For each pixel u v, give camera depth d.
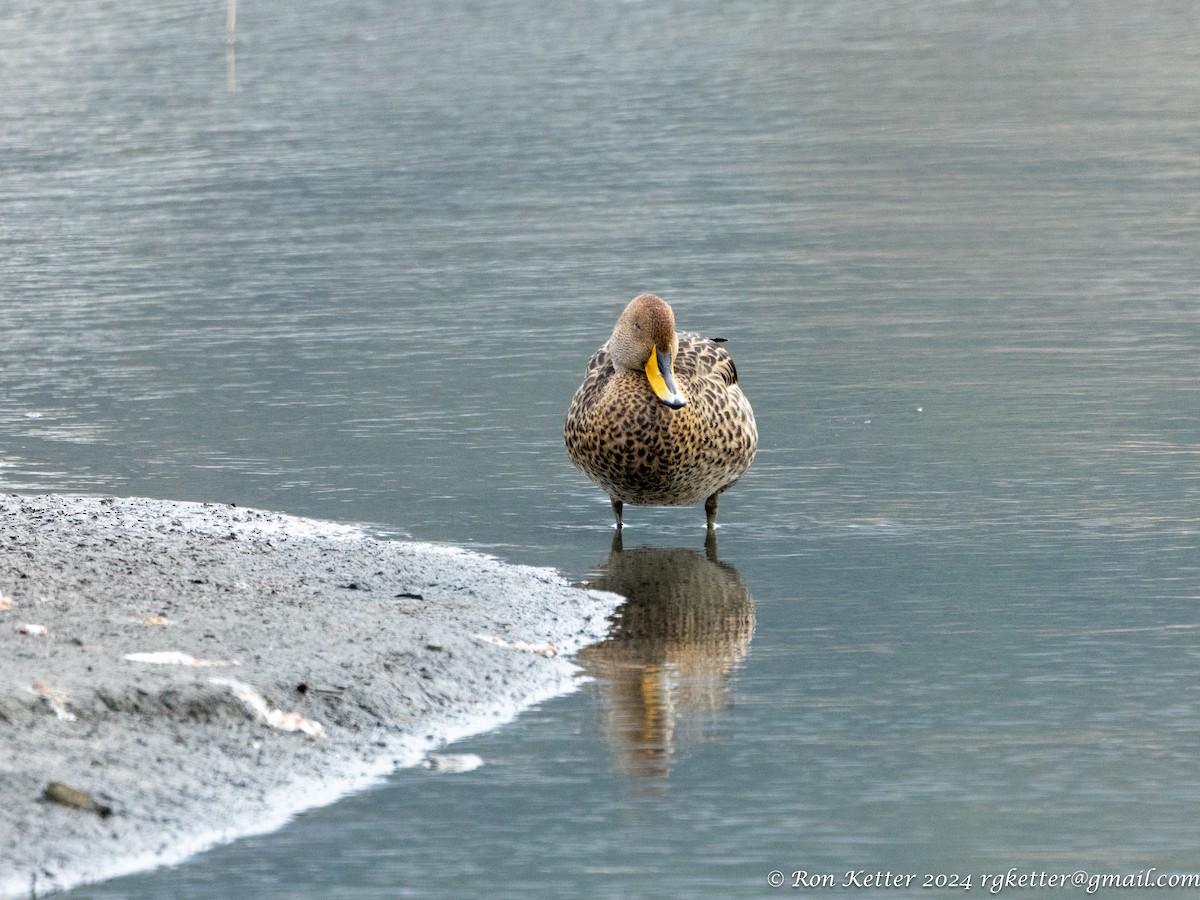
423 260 25.09
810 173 31.73
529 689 9.70
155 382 18.28
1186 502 13.54
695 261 24.72
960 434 15.78
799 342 19.75
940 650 10.37
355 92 42.12
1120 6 57.75
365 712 8.98
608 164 32.91
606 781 8.44
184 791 7.95
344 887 7.31
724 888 7.37
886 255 24.81
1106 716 9.26
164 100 41.25
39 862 7.28
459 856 7.61
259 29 54.91
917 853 7.68
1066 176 30.83
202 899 7.16
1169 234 25.64
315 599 10.77
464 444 15.81
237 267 24.75
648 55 48.06
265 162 33.53
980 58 46.62
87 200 30.17
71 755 7.98
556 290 22.94
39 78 45.03
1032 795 8.26
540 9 59.41
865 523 13.27
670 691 9.71
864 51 48.44
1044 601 11.28
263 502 13.86
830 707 9.43
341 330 20.72
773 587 11.77
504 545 12.82
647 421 12.73
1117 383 17.42
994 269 23.59
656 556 12.59
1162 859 7.61
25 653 9.02
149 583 10.77
